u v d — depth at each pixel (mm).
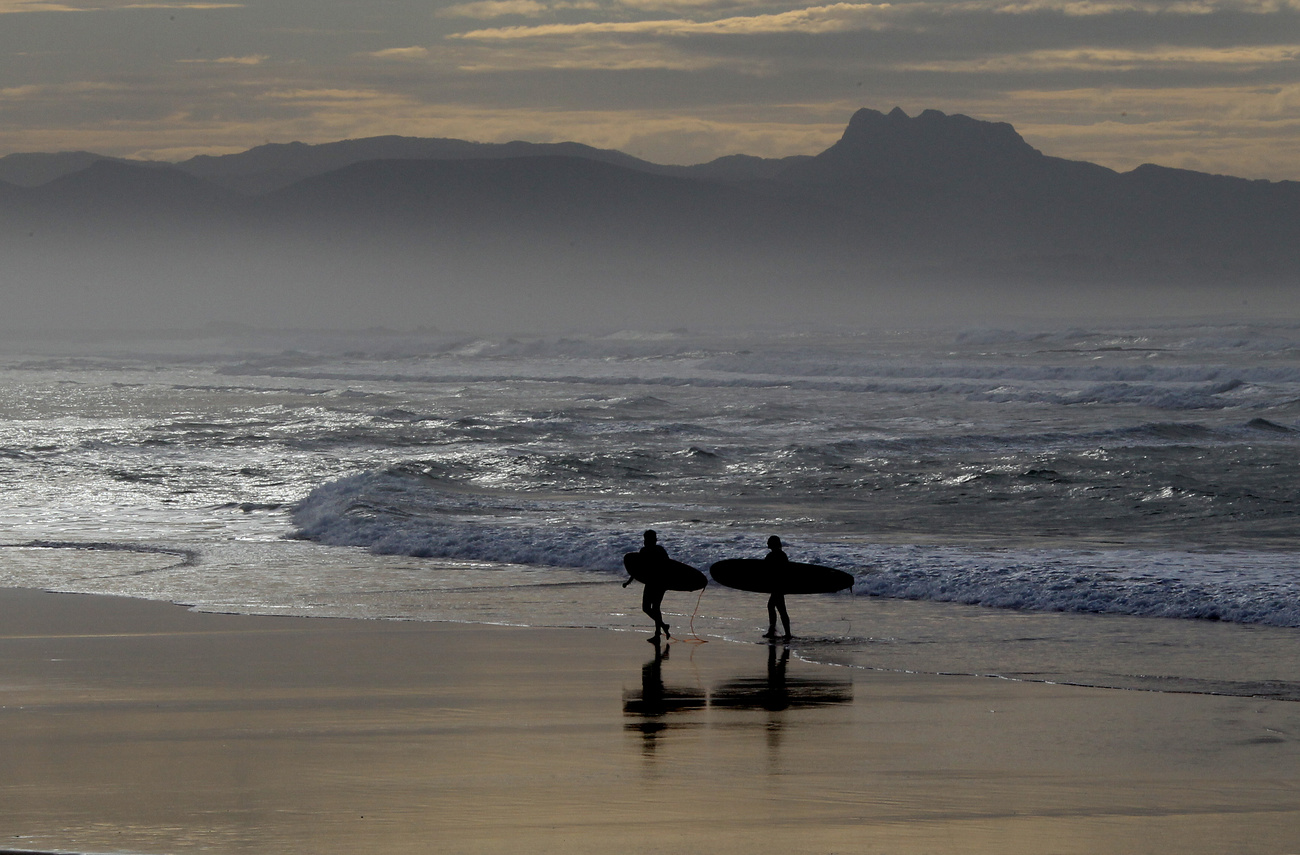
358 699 34312
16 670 38156
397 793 24938
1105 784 25859
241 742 29391
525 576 57688
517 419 142500
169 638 43656
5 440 116000
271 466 101688
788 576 44688
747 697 35000
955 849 21453
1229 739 29922
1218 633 43969
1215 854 21312
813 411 152500
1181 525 72000
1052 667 38969
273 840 21766
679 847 21500
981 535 68125
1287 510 76000
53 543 67750
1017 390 170000
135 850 21156
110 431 125188
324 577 57281
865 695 35250
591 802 24406
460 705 33688
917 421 138750
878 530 70312
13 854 20906
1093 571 53625
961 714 32812
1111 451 102375
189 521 76250
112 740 29516
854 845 21656
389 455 109500
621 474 95562
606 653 41469
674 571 44906
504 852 21188
